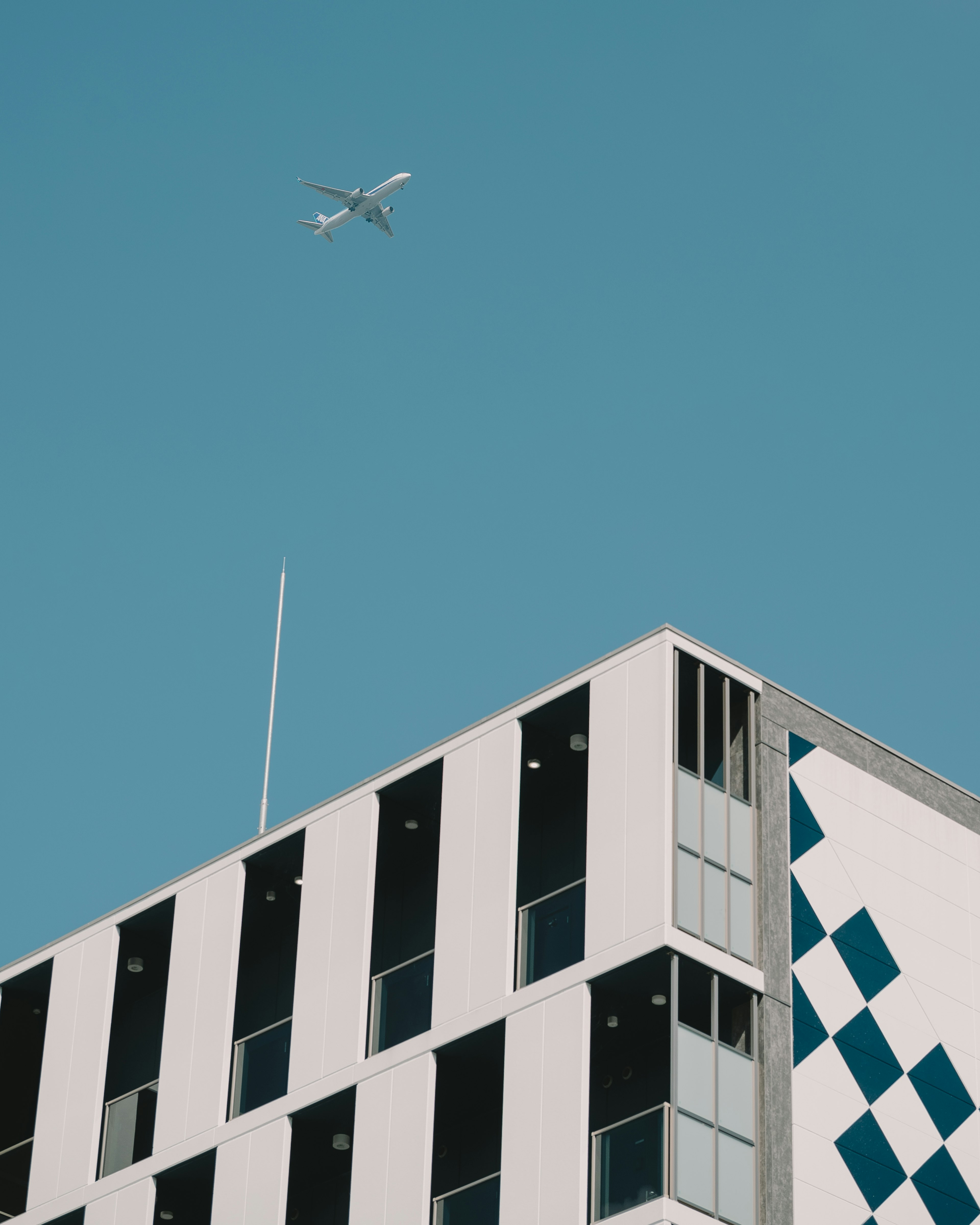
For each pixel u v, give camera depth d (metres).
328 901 33.84
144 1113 35.25
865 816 32.72
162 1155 33.78
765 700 32.38
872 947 31.52
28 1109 38.38
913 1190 29.86
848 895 31.70
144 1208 33.66
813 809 32.06
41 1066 38.06
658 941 28.86
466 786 32.88
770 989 29.78
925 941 32.28
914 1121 30.44
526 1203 28.53
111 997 36.69
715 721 32.06
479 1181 29.86
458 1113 32.31
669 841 29.69
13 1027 38.91
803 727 32.72
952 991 32.12
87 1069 36.16
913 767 34.06
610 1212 27.75
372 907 33.31
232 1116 33.53
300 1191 34.00
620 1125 28.31
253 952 35.91
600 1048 30.62
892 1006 31.19
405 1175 30.36
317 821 34.88
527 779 33.22
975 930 33.12
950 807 34.16
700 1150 27.80
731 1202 27.78
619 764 30.88
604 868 30.17
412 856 34.38
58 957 37.97
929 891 32.88
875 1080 30.34
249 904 35.72
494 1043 30.69
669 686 30.98
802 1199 28.50
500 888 31.53
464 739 33.44
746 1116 28.64
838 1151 29.33
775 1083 29.06
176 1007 35.00
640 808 30.25
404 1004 32.31
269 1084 33.44
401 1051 31.45
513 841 31.83
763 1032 29.39
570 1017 29.48
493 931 31.25
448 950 31.62
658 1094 29.77
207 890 35.97
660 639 31.50
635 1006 29.86
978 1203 30.52
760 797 31.33
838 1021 30.41
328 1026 32.66
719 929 29.73
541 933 31.11
